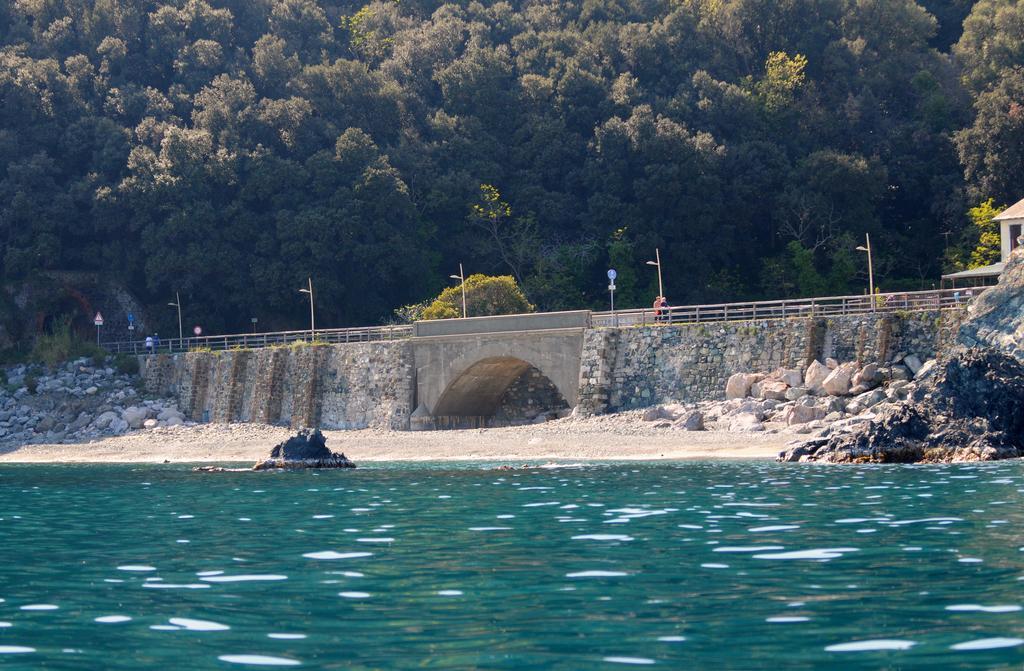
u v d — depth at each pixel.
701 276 149.75
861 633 15.95
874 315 76.31
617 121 159.38
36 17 173.00
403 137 166.75
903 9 179.75
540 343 90.81
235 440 95.94
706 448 67.31
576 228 162.38
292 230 141.75
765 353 80.12
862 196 150.12
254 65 171.50
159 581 21.95
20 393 119.00
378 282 147.25
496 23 198.88
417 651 15.55
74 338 129.38
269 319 145.75
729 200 151.62
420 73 185.75
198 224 142.38
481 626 17.03
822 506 32.34
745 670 14.23
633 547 24.92
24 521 34.88
